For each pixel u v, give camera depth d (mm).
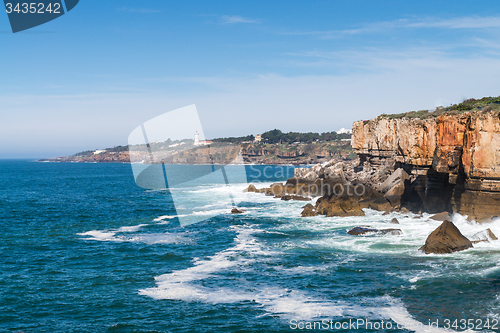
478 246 28172
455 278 22391
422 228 35438
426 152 40719
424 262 25688
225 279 24453
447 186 39781
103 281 25188
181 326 18422
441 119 36031
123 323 18969
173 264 28344
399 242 31078
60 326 18891
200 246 33188
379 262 26328
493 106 34156
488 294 20094
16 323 19344
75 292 23375
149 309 20453
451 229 28359
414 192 44094
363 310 19062
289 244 32625
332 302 20234
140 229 42688
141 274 26312
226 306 20375
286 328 17672
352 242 32031
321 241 33000
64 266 29000
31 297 22672
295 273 25047
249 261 28109
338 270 25188
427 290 20984
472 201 33656
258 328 17781
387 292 21047
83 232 42344
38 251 33719
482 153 32438
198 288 23125
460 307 18766
